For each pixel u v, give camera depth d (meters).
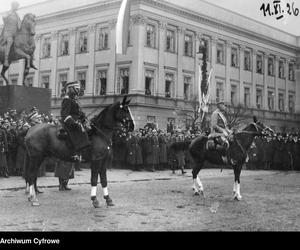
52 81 44.91
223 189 14.62
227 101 44.00
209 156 12.73
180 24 41.31
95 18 41.81
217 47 43.97
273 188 15.18
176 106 40.56
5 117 17.77
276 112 44.84
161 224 8.17
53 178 16.77
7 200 10.95
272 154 26.56
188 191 13.79
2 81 45.41
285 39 46.25
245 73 45.66
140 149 22.52
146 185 15.40
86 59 42.44
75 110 10.34
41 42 46.09
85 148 10.23
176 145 21.08
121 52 23.56
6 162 16.81
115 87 39.91
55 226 7.83
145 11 38.31
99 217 8.82
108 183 15.86
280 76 45.69
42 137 10.61
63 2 44.19
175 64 41.09
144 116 37.91
